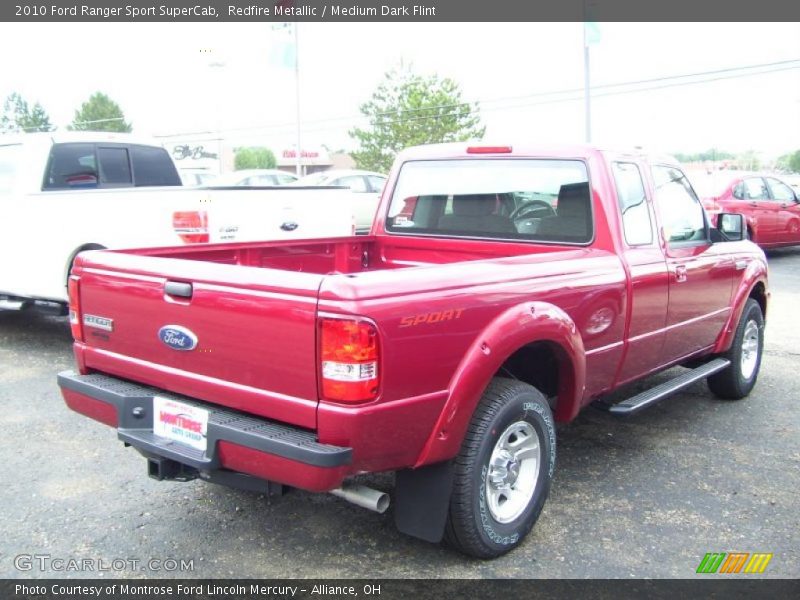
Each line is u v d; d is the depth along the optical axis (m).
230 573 3.36
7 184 7.65
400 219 5.32
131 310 3.42
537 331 3.42
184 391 3.25
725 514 3.98
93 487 4.22
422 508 3.27
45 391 6.00
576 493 4.22
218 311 3.07
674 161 5.12
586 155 4.38
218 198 7.52
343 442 2.81
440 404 3.08
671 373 6.53
